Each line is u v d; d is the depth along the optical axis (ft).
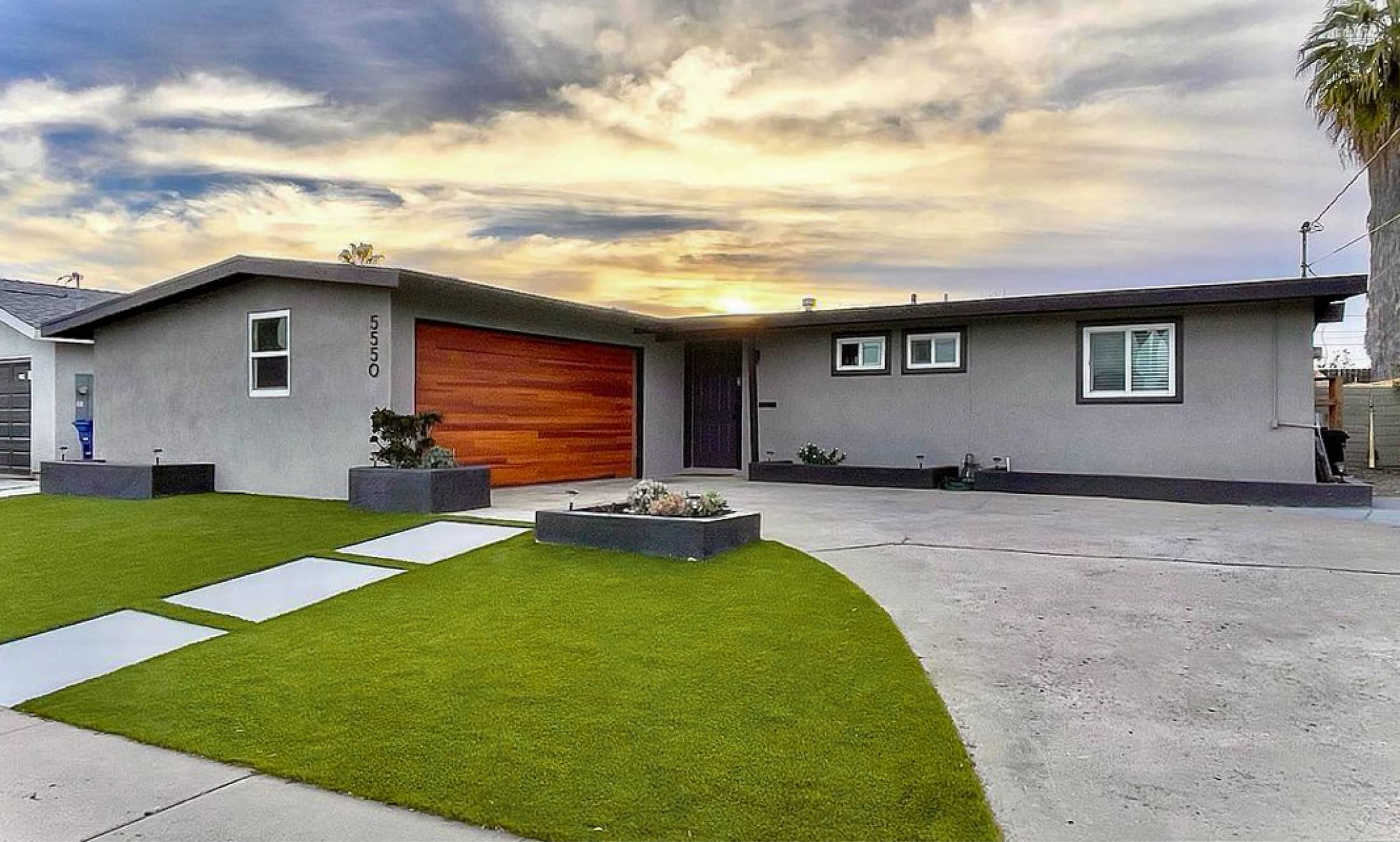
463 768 9.46
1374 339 51.49
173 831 8.32
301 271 31.50
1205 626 14.16
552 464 39.24
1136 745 9.82
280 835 8.21
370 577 18.81
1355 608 15.10
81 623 15.81
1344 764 9.27
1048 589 16.78
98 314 37.78
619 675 12.21
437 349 33.30
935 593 16.55
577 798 8.72
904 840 7.84
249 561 20.71
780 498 33.22
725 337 45.34
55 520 27.17
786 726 10.37
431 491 27.55
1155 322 34.55
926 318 37.60
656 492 21.99
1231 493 31.45
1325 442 35.55
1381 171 49.57
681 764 9.41
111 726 11.04
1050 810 8.38
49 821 8.56
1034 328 37.09
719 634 14.01
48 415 46.91
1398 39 45.32
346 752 9.98
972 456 37.96
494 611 15.70
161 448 36.83
